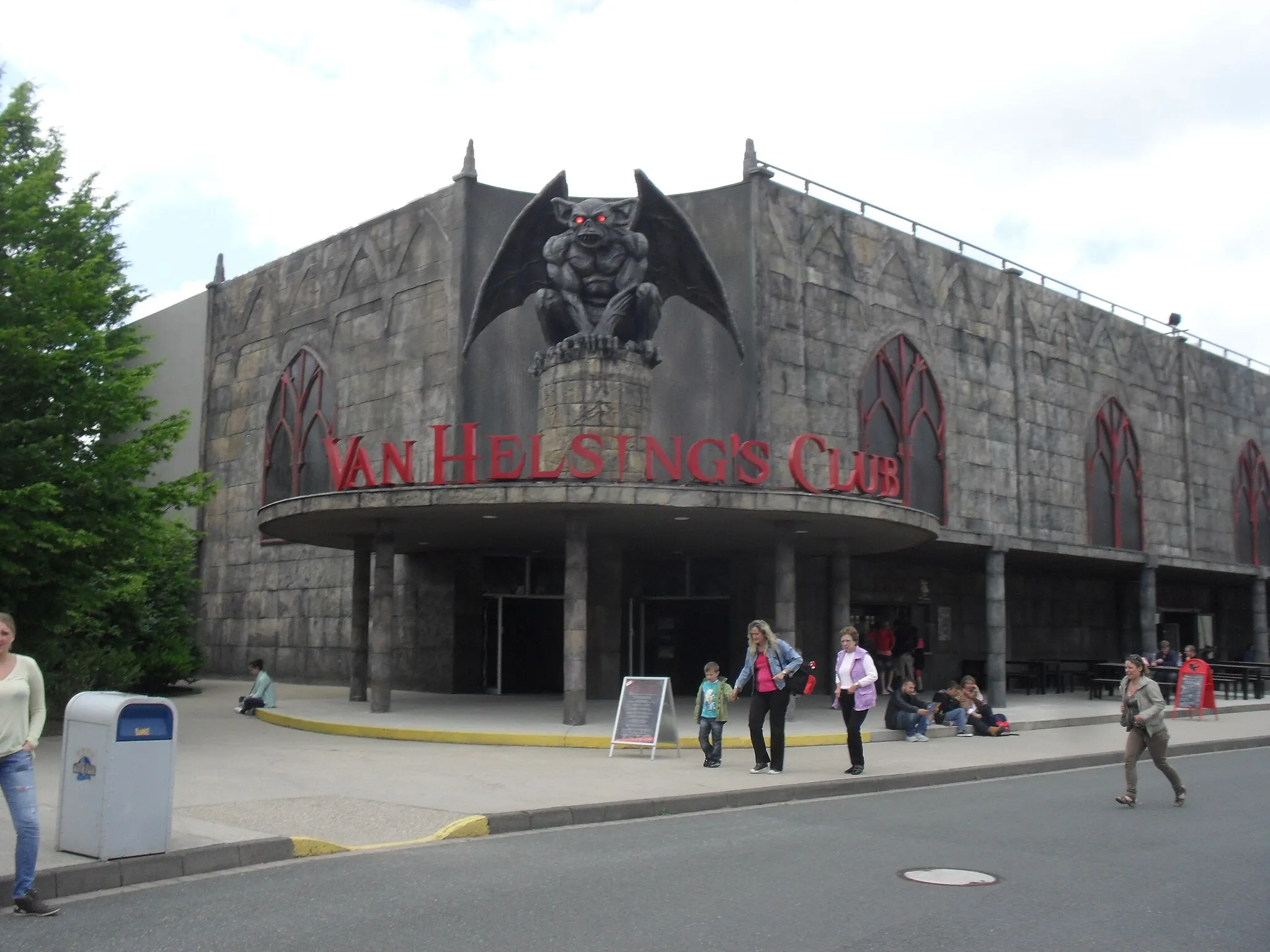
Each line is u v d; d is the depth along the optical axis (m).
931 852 10.50
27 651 21.14
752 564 30.22
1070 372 37.72
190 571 38.22
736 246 28.50
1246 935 7.64
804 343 28.94
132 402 20.84
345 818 11.64
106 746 9.14
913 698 23.97
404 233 30.77
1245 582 43.31
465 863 9.88
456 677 29.39
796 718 23.50
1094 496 38.31
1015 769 17.27
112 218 23.42
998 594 28.66
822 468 28.84
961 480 33.16
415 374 29.75
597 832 11.63
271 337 35.88
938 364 32.81
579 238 24.42
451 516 22.50
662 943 7.34
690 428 28.14
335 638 33.44
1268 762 19.12
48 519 19.12
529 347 28.59
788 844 10.88
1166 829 11.92
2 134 20.72
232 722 23.31
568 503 20.56
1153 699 13.55
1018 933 7.64
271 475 35.44
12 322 19.16
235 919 7.91
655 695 17.66
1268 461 48.19
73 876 8.67
